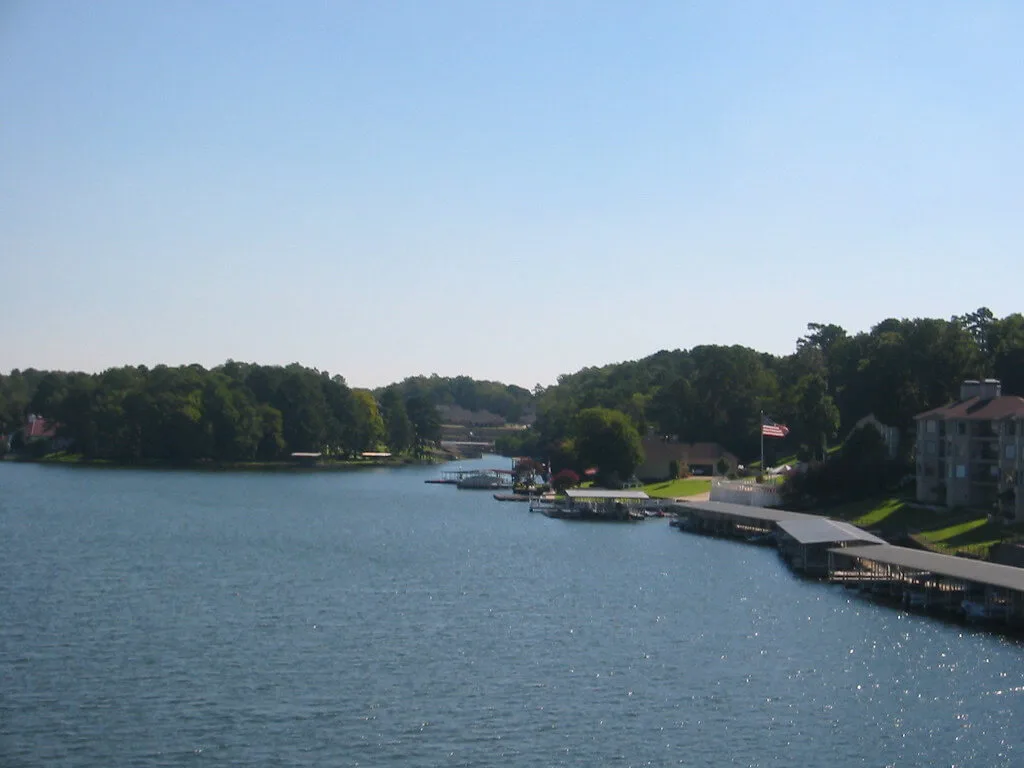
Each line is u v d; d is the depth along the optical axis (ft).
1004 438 461.37
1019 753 214.07
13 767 199.00
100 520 602.03
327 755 207.41
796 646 291.38
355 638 298.56
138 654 276.62
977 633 307.58
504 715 231.30
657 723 227.40
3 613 324.19
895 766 206.90
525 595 368.07
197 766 200.95
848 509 554.46
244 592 368.48
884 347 640.58
